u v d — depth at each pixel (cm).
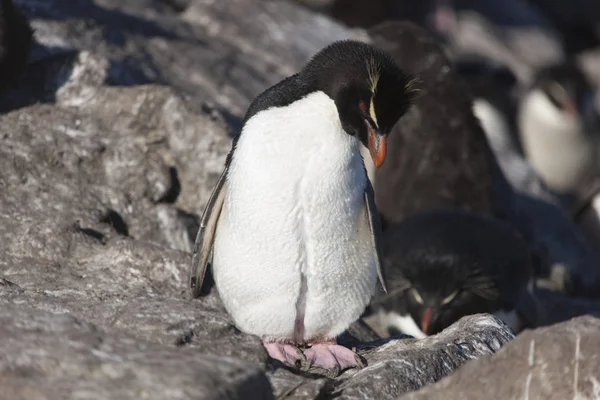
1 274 1038
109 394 641
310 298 910
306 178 873
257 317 920
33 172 1206
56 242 1091
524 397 729
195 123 1334
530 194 2028
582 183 2755
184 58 1748
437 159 1636
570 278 1759
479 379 742
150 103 1351
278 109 888
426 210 1482
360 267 913
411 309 1277
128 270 1066
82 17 1656
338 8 2669
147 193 1256
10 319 735
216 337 884
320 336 942
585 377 720
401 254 1286
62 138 1262
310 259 893
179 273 1070
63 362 670
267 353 883
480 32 3086
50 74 1380
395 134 1650
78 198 1197
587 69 3353
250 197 881
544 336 737
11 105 1317
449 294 1255
